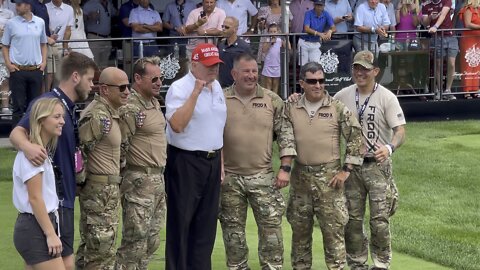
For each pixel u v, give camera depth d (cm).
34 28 1471
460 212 1127
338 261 845
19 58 1467
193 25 1631
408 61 1798
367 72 837
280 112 841
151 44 1608
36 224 654
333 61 1731
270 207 838
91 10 1755
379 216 846
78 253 787
